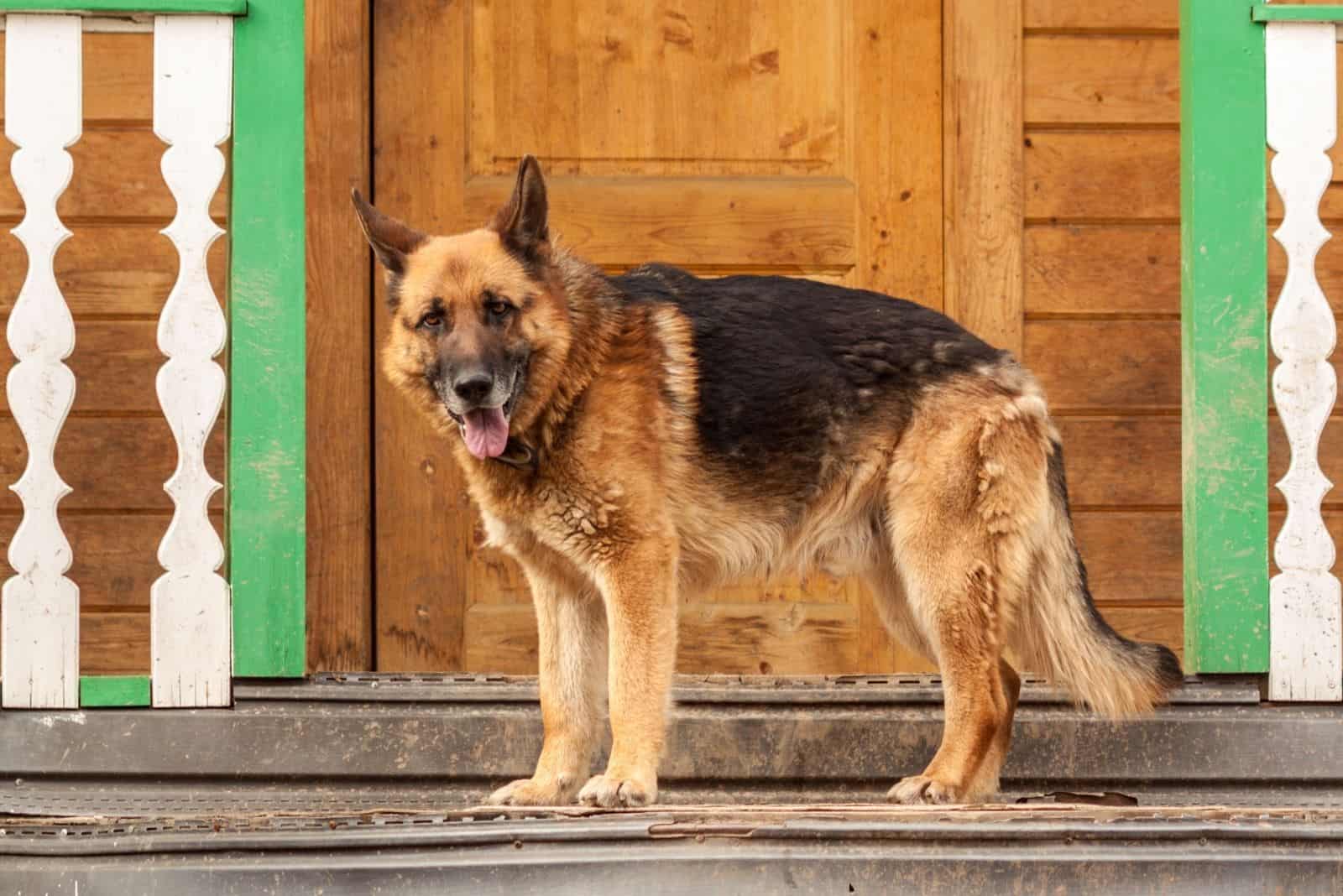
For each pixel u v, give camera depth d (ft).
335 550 18.26
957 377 15.19
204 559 15.11
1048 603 15.30
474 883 12.21
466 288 13.88
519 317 13.93
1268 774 15.34
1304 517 15.44
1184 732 15.42
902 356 15.31
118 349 18.84
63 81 15.12
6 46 15.11
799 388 15.07
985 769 14.92
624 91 19.42
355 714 15.25
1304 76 15.65
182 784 15.06
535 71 19.34
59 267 18.83
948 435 14.99
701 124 19.45
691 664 19.08
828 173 19.51
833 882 12.16
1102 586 19.13
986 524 14.88
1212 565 15.53
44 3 14.99
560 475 14.20
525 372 14.03
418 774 15.25
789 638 19.13
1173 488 19.19
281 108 15.37
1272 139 15.61
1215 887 12.29
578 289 14.57
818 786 15.55
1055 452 15.53
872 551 15.66
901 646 19.10
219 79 15.28
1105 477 19.17
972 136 19.10
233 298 15.39
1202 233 15.67
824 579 19.20
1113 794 15.03
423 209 19.17
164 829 12.62
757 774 15.46
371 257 18.49
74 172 18.83
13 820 13.03
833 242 19.45
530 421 14.08
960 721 14.66
